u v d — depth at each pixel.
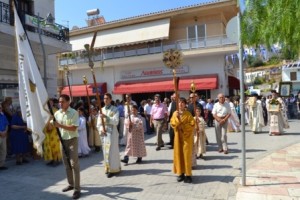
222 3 26.58
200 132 9.95
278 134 14.91
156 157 10.59
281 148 11.09
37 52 17.55
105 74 31.58
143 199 6.34
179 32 29.22
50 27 16.52
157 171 8.58
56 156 9.95
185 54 27.16
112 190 7.02
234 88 30.17
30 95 6.42
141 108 18.30
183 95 27.48
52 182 7.96
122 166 9.35
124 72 30.67
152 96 29.80
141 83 29.30
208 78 26.59
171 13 28.38
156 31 28.86
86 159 10.89
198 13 28.09
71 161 6.75
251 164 8.80
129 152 9.59
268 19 4.99
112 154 8.23
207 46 26.58
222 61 27.03
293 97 26.30
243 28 5.53
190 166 7.33
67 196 6.77
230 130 16.45
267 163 8.80
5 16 13.84
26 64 6.46
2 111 10.70
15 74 16.34
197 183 7.27
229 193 6.43
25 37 6.54
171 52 7.23
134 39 29.62
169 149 12.16
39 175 8.77
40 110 6.51
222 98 10.81
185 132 7.32
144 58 28.91
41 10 18.48
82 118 11.31
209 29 28.12
